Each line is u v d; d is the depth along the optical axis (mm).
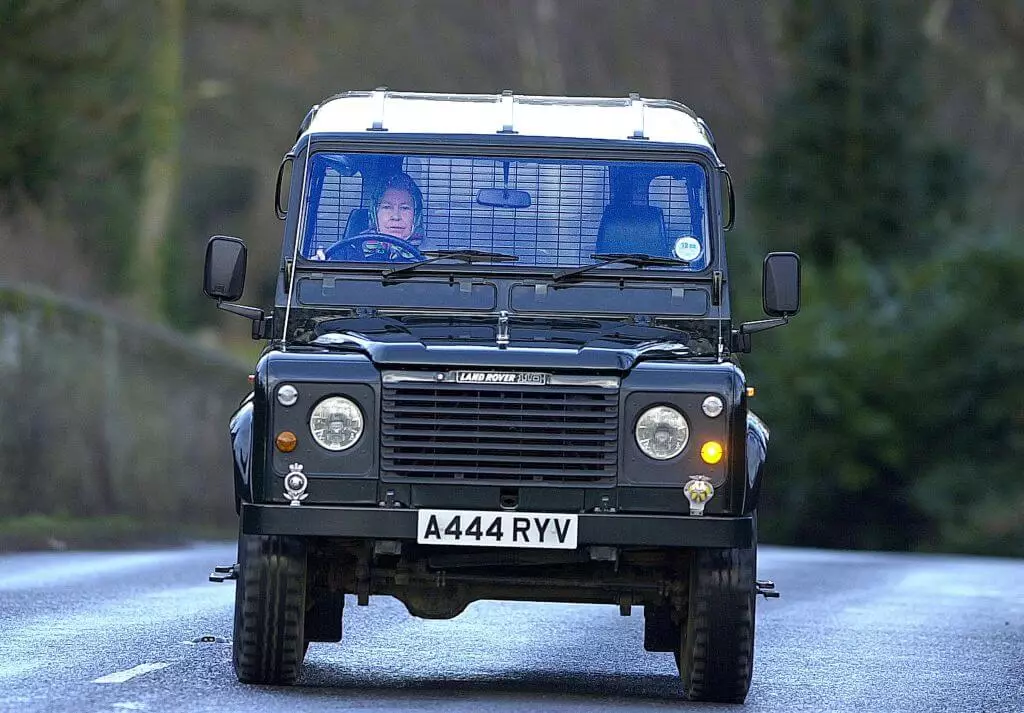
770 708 29688
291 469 28656
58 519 84125
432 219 32656
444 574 30156
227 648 35281
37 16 85312
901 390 135125
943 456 136000
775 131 160375
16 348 85938
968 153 162125
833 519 137875
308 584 30938
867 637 41625
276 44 155000
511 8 198625
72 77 87562
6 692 28703
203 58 157000
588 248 32562
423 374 28859
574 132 33094
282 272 32375
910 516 136875
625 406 28875
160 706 27578
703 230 32656
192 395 104938
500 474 28781
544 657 36531
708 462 28781
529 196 32719
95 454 91188
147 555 65125
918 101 159500
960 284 138750
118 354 96188
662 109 34062
